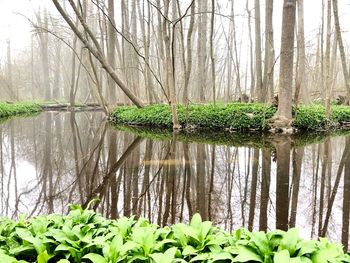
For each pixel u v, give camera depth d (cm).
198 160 847
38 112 2678
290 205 519
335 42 1747
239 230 233
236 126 1298
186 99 1348
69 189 629
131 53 2116
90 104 3033
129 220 266
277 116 1262
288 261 185
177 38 2341
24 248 230
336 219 459
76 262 224
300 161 828
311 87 2653
